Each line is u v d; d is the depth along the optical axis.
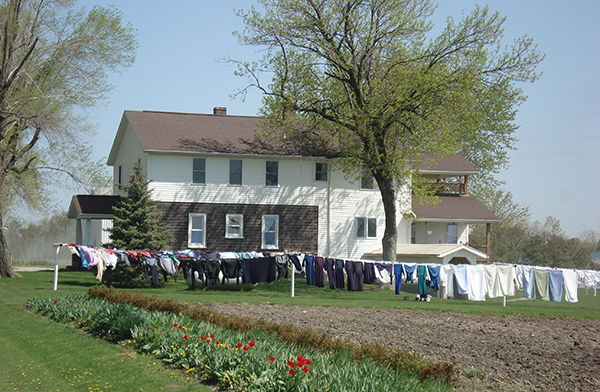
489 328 17.56
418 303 23.77
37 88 28.55
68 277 30.20
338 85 33.53
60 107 29.48
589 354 14.01
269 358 9.53
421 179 33.53
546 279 25.22
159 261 23.00
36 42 28.70
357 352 10.73
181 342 11.23
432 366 10.24
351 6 30.62
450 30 30.58
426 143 30.70
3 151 29.84
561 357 13.55
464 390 10.19
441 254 31.31
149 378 9.95
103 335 13.30
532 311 23.23
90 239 34.09
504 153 55.47
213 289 26.03
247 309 19.22
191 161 34.81
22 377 10.26
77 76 30.97
